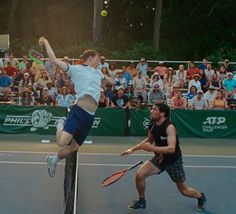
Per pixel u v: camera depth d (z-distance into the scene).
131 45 39.41
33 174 11.03
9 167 11.94
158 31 36.31
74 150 6.98
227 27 41.50
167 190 9.76
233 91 21.33
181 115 19.45
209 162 13.69
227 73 21.97
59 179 10.49
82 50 31.95
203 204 8.27
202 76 21.94
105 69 19.48
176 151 7.84
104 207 8.36
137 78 21.52
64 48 34.66
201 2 41.22
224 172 12.05
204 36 40.00
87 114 6.88
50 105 19.94
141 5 41.53
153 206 8.52
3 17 38.69
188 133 19.48
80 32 39.81
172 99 20.39
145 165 8.01
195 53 38.59
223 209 8.43
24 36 38.84
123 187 9.94
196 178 11.22
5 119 19.17
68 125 6.82
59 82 20.45
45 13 39.44
